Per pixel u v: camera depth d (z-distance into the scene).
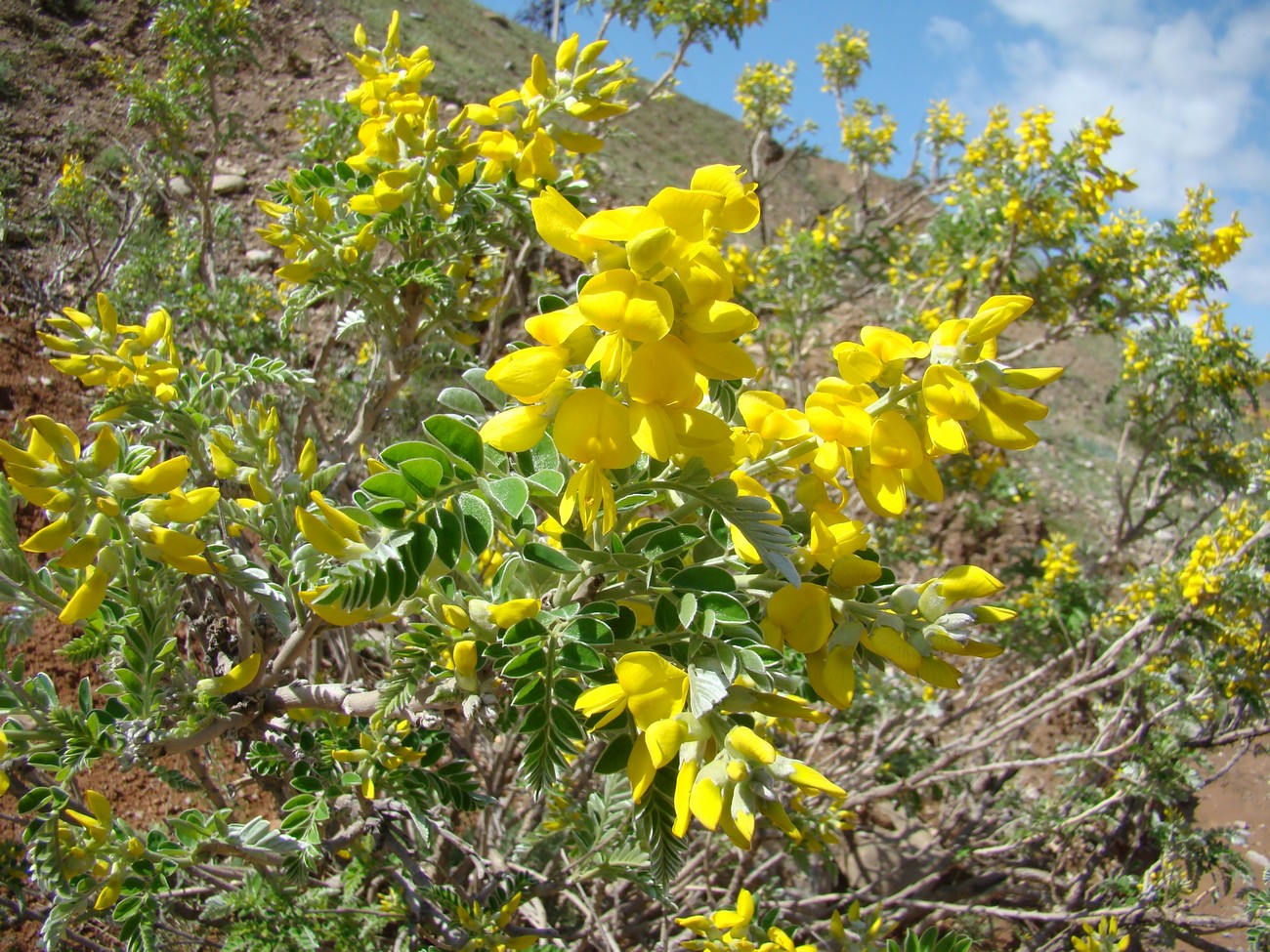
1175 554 1.13
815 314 1.29
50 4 1.46
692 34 1.15
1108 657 0.90
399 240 0.51
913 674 0.27
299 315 0.52
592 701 0.25
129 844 0.35
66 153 1.22
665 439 0.23
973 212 1.26
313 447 0.37
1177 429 1.39
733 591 0.29
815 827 0.57
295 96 1.57
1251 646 0.81
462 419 0.26
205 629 0.44
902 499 0.26
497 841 0.61
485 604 0.29
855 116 1.74
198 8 0.92
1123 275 1.23
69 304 1.01
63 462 0.28
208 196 0.94
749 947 0.37
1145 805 0.88
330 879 0.57
